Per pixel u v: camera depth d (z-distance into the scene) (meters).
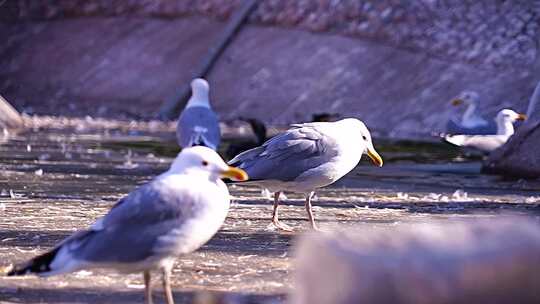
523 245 4.11
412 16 31.52
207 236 6.73
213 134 18.62
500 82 28.11
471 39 30.06
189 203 6.54
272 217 10.66
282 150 10.29
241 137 25.72
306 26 33.44
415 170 18.23
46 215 11.01
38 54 37.91
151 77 34.47
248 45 33.84
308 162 10.28
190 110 18.84
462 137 20.27
